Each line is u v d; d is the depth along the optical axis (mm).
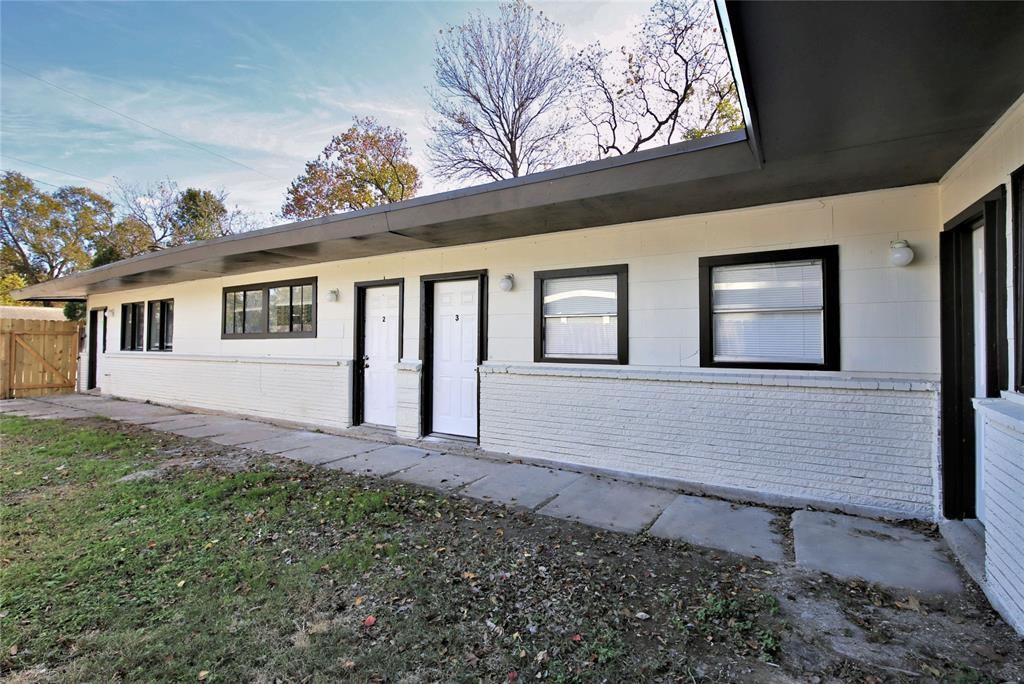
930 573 2852
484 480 4906
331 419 7621
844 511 3938
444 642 2268
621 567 3018
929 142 3018
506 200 4480
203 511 3984
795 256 4215
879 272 3914
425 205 5008
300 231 6137
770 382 4230
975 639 2205
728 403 4434
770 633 2279
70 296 13211
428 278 6609
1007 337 2812
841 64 2170
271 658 2154
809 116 2670
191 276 9375
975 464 3449
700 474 4551
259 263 7836
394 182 19391
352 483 4809
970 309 3492
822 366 4121
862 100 2494
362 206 19828
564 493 4500
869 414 3881
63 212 30547
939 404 3619
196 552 3229
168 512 3959
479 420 6070
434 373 6758
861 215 3975
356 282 7438
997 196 2846
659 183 3748
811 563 3012
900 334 3844
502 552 3246
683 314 4730
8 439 6863
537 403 5539
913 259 3787
